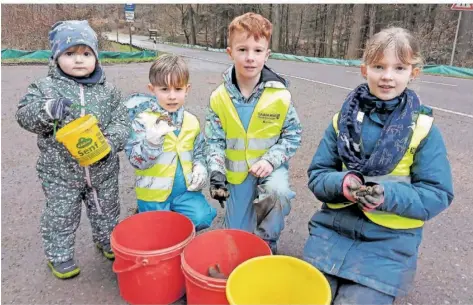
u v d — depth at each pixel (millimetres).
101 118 2412
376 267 1980
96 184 2414
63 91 2314
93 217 2525
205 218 2578
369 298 1919
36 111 2162
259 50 2490
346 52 25109
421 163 2031
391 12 23219
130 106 2598
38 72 11219
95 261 2545
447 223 3117
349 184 1974
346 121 2145
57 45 2277
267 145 2625
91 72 2410
